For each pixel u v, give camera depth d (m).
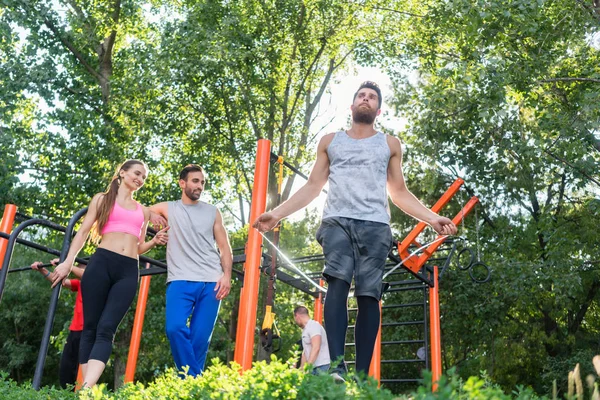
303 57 19.81
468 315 16.92
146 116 17.73
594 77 11.56
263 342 5.98
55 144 17.14
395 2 19.58
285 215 3.35
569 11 11.65
